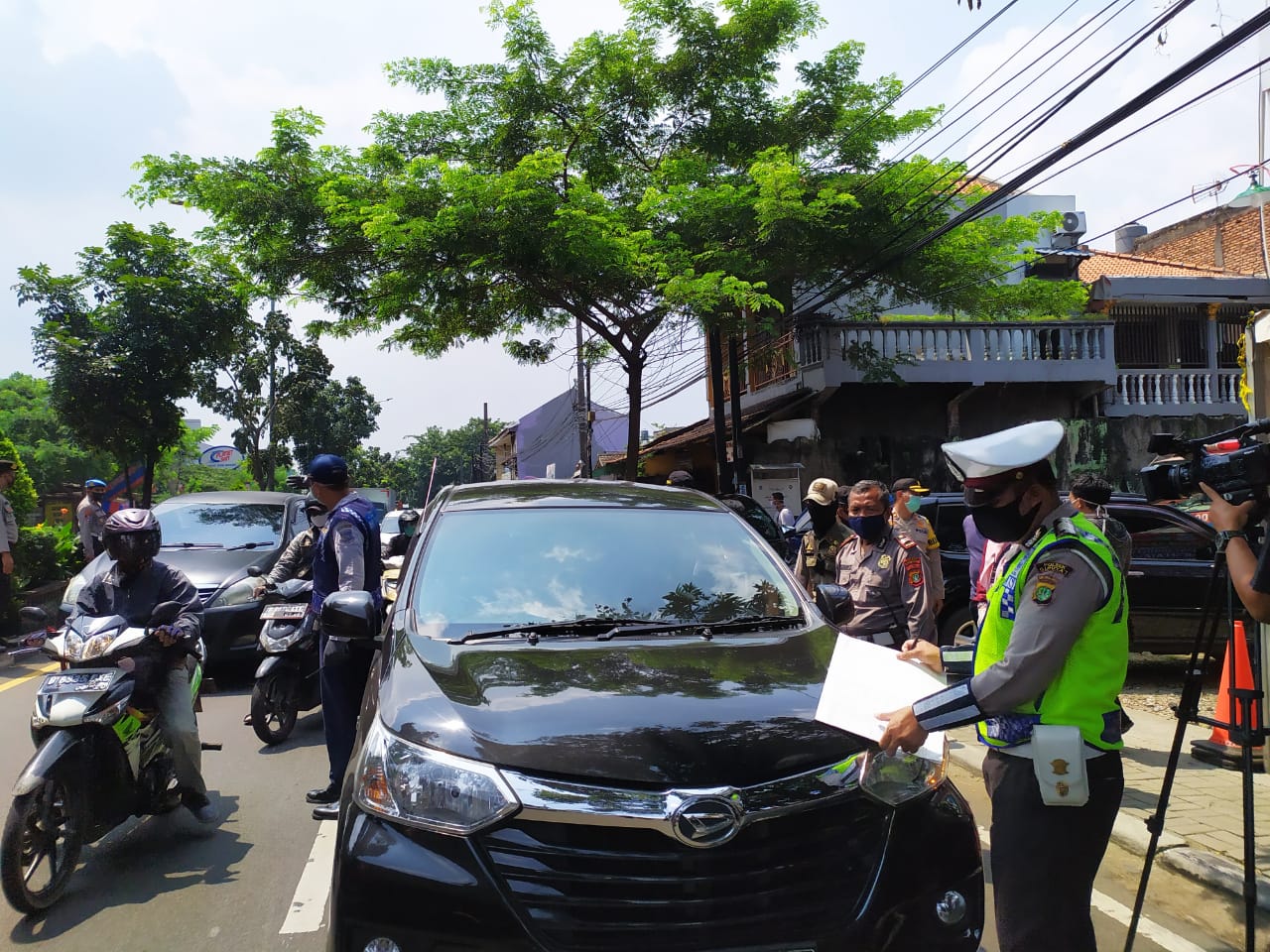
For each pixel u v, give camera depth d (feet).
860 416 58.80
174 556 26.89
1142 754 19.58
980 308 54.03
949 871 8.35
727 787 7.77
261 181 45.24
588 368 85.10
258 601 25.79
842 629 15.99
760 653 10.28
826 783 8.14
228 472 192.65
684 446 74.74
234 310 61.46
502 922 7.40
